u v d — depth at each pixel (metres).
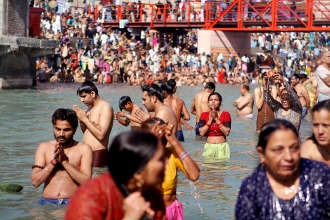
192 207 7.64
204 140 13.29
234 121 16.83
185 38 49.19
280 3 43.06
